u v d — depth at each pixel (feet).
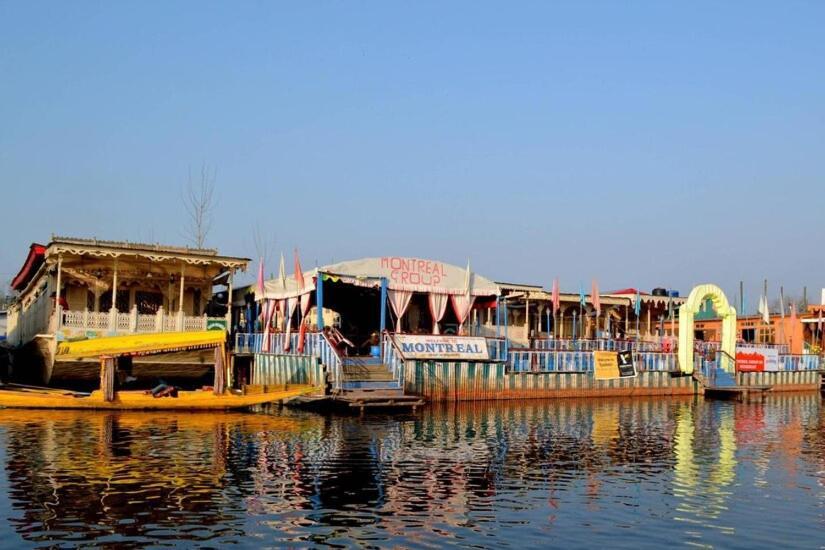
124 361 124.77
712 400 154.51
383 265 125.90
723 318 169.58
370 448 76.89
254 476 62.23
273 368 128.67
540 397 138.00
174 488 57.52
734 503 56.90
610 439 87.71
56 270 133.59
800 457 77.71
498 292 136.77
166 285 143.33
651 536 48.29
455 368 126.52
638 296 170.60
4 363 172.96
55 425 89.45
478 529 48.91
